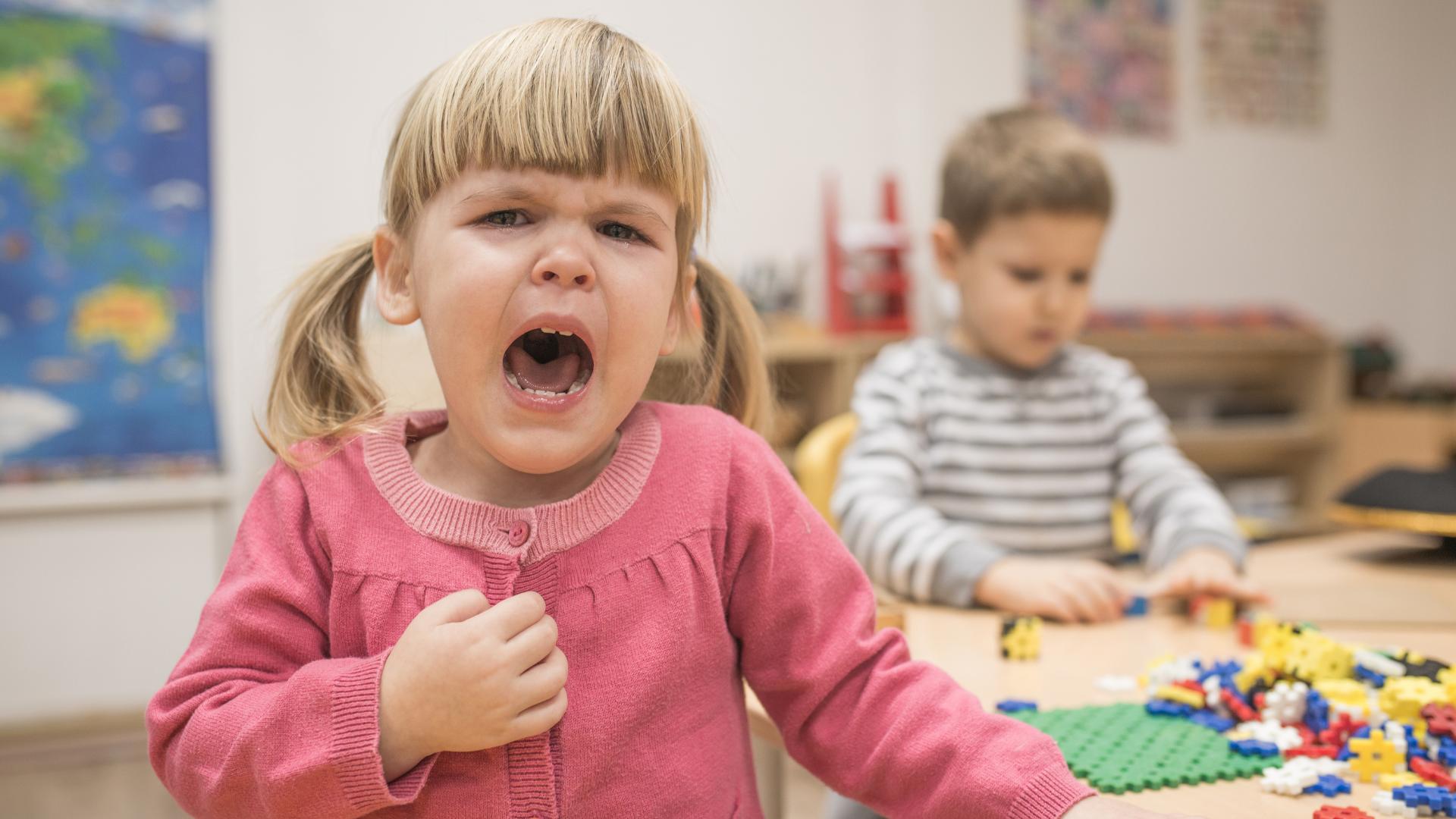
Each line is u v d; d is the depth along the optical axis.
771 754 1.18
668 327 0.67
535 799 0.57
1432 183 3.47
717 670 0.64
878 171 2.87
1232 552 1.10
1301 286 3.33
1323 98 3.33
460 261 0.57
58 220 2.21
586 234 0.58
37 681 2.22
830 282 2.73
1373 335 3.41
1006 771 0.56
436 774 0.57
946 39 2.89
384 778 0.52
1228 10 3.19
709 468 0.66
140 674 2.30
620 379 0.59
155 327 2.29
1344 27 3.35
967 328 1.44
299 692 0.54
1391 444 2.93
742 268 2.72
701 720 0.63
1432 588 1.08
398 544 0.61
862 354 2.56
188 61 2.28
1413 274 3.48
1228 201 3.22
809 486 1.32
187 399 2.32
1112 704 0.74
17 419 2.19
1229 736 0.67
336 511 0.62
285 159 2.37
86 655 2.26
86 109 2.21
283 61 2.36
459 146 0.58
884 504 1.13
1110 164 3.07
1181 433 2.81
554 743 0.58
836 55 2.82
